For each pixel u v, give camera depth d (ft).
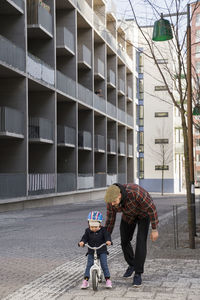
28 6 94.12
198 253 31.01
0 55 77.36
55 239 40.65
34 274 24.57
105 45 146.20
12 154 86.53
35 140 92.43
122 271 24.66
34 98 101.45
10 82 86.99
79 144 122.21
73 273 24.66
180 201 120.47
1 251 33.42
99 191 140.67
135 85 193.67
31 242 38.55
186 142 33.81
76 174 115.55
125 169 173.68
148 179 220.23
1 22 88.38
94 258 20.59
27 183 85.87
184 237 40.34
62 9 117.39
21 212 75.25
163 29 36.35
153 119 218.79
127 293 19.71
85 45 132.67
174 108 219.82
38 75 92.38
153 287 20.81
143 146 220.43
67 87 109.40
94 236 20.81
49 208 87.20
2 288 21.12
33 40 103.09
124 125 172.35
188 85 42.16
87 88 131.75
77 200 119.03
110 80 151.43
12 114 81.10
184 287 20.83
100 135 139.23
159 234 42.78
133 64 189.06
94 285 20.06
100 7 150.51
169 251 31.99
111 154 156.76
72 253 32.40
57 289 20.70
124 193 20.54
